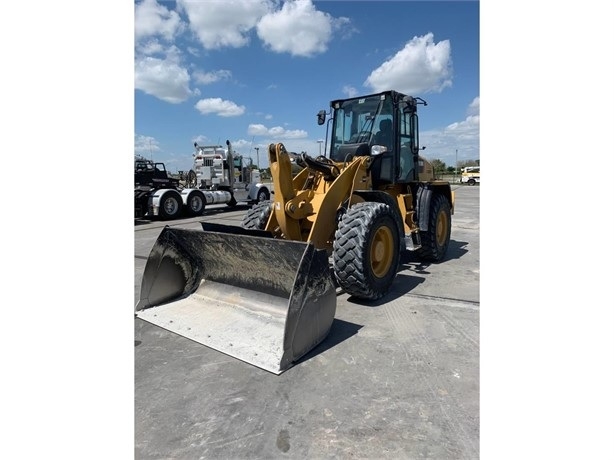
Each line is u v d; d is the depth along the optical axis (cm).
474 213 1297
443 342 296
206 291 368
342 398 225
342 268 361
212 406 219
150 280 354
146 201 1212
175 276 370
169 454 183
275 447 187
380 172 476
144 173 1245
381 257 392
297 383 241
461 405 217
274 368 254
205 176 1518
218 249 339
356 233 356
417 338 304
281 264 302
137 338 306
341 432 197
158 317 337
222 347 284
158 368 260
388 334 311
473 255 631
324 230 383
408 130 535
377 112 494
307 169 453
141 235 866
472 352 279
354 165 408
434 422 203
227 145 1521
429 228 540
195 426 203
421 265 557
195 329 313
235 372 255
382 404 219
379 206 378
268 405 219
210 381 244
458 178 4900
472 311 362
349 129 518
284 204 374
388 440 191
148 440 192
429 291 427
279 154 368
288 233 378
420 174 579
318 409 215
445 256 623
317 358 272
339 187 393
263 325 305
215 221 1137
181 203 1254
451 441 189
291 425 203
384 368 258
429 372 252
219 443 190
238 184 1580
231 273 353
